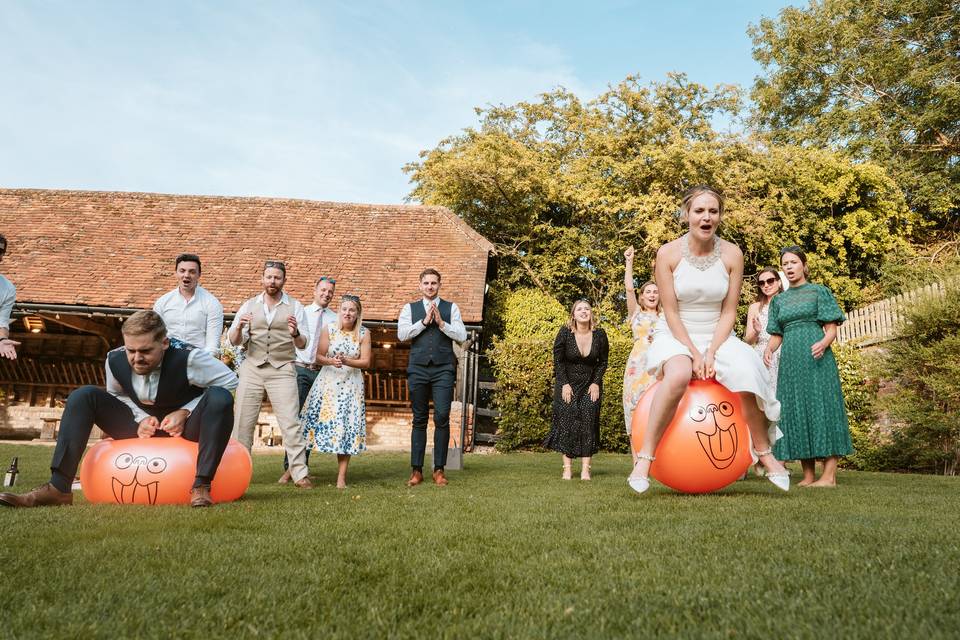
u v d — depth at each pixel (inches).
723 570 88.9
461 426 318.3
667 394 162.2
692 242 167.5
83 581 83.5
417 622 69.6
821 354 228.4
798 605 71.9
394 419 635.5
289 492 202.5
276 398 233.8
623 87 823.1
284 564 95.0
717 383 171.3
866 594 75.5
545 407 510.9
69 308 555.5
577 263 809.5
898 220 811.4
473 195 812.0
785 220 744.3
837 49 944.9
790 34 957.2
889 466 402.6
